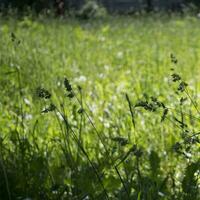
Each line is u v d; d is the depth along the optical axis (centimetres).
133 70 1066
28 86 757
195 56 1266
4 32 1645
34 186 379
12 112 617
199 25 2175
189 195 362
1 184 375
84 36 1666
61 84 809
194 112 637
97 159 432
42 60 1026
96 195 367
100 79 964
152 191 363
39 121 576
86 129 560
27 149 450
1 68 824
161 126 579
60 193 366
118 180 369
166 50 1425
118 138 329
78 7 3591
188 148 345
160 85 846
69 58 1177
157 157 408
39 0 3062
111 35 1830
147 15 2728
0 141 432
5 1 3127
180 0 4041
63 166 402
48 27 1956
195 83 912
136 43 1595
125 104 702
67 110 612
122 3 4166
